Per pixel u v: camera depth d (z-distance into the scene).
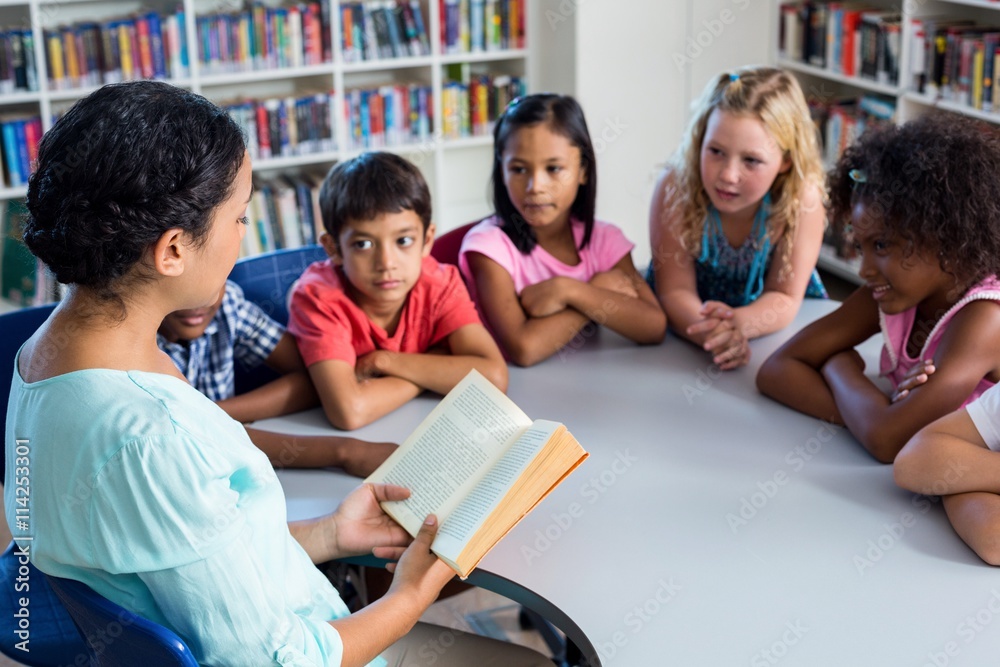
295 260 1.99
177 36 3.59
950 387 1.45
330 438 1.55
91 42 3.52
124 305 0.96
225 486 0.98
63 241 0.91
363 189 1.67
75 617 1.04
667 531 1.33
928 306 1.58
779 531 1.32
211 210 0.95
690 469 1.48
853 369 1.63
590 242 2.09
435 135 4.01
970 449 1.33
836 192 1.72
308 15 3.74
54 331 0.97
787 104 1.94
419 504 1.33
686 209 2.08
